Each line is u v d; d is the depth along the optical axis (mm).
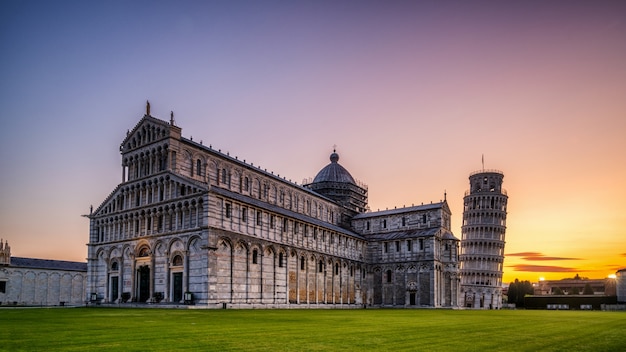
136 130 99875
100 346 24516
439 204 132500
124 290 95188
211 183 99750
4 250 123875
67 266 139750
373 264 134125
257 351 23250
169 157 91750
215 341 27062
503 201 187375
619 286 158750
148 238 91750
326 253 115812
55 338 28172
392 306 128625
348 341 28000
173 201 88812
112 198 102188
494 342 28859
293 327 37781
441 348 25516
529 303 164250
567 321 53594
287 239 102812
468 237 184875
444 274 129125
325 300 113688
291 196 124500
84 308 78562
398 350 24359
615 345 28469
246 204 91312
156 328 35281
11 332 31828
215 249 82188
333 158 162125
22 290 126625
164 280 87812
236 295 85562
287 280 99750
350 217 148375
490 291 179125
